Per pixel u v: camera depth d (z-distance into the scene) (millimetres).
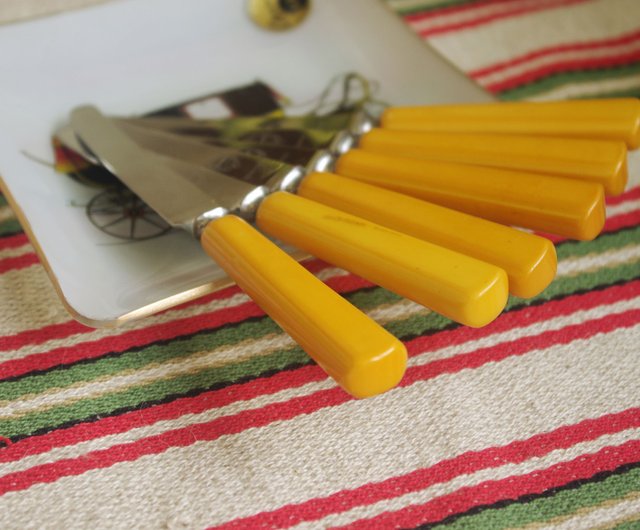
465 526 370
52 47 554
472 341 448
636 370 432
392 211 416
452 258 362
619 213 525
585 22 707
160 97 576
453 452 396
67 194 477
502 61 665
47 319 460
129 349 444
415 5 724
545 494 381
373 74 581
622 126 433
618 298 472
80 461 393
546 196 399
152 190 451
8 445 400
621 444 399
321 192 452
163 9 578
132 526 367
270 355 443
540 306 467
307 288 363
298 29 604
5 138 503
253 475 387
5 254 499
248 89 584
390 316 462
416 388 424
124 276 429
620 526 370
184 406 418
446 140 471
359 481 385
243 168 477
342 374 331
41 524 367
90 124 522
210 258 442
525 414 412
